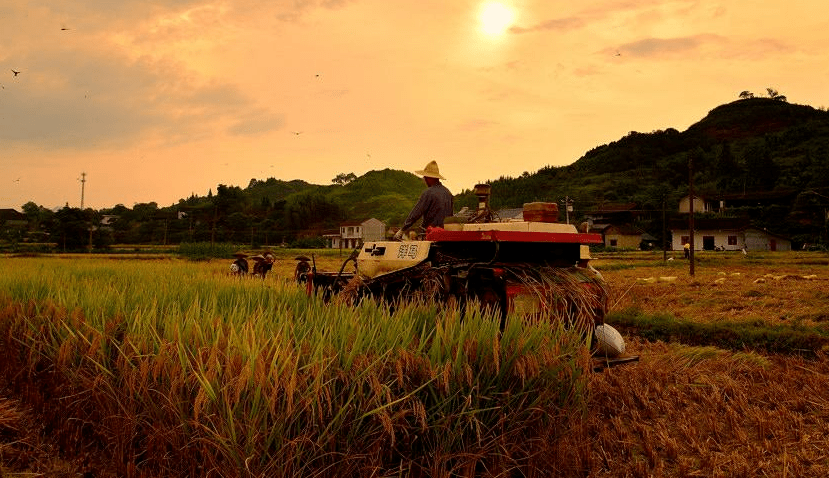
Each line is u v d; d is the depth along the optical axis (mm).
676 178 145375
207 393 3992
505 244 7219
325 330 5039
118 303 6633
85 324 5543
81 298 7438
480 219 7922
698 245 81625
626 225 93000
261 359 3994
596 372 7059
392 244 8289
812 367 8828
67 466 5051
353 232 110125
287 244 110875
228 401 3854
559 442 4906
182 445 4355
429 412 4492
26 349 6551
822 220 82625
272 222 141375
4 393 6688
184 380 4305
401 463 4133
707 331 12078
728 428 6266
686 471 5102
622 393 6969
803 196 87125
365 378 4199
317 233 123375
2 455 5121
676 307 16562
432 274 7332
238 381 3918
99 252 75125
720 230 80500
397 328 5074
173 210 173500
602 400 6855
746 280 26203
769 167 116812
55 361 5727
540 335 5180
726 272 33594
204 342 4680
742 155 160000
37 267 18578
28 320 6449
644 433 5852
